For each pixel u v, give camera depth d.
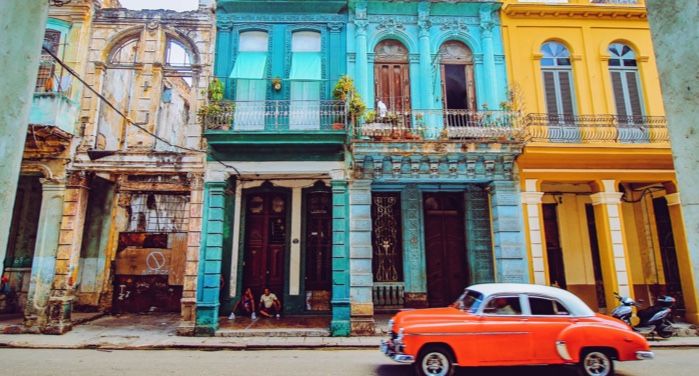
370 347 9.38
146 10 12.77
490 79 12.25
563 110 12.27
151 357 8.31
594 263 13.16
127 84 12.80
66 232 11.28
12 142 2.23
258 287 12.97
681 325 10.79
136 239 14.20
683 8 2.13
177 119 14.88
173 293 13.93
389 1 12.55
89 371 7.04
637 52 12.70
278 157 11.54
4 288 13.01
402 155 11.27
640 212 13.54
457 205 13.12
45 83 11.87
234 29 12.54
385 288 12.45
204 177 11.48
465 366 6.84
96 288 13.62
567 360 6.41
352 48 12.45
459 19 12.80
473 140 10.98
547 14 12.76
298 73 12.01
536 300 6.84
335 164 11.52
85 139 11.84
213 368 7.33
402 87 12.46
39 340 9.77
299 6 12.63
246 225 13.31
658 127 11.89
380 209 13.00
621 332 6.54
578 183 12.31
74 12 12.48
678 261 11.52
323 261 13.11
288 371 7.13
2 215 2.14
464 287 12.55
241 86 12.18
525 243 11.26
